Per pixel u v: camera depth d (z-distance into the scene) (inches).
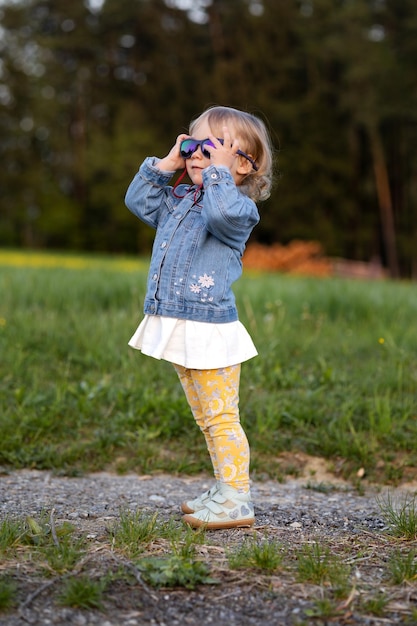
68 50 1480.1
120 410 184.4
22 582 92.5
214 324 113.3
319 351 239.0
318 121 1339.8
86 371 215.8
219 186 113.2
